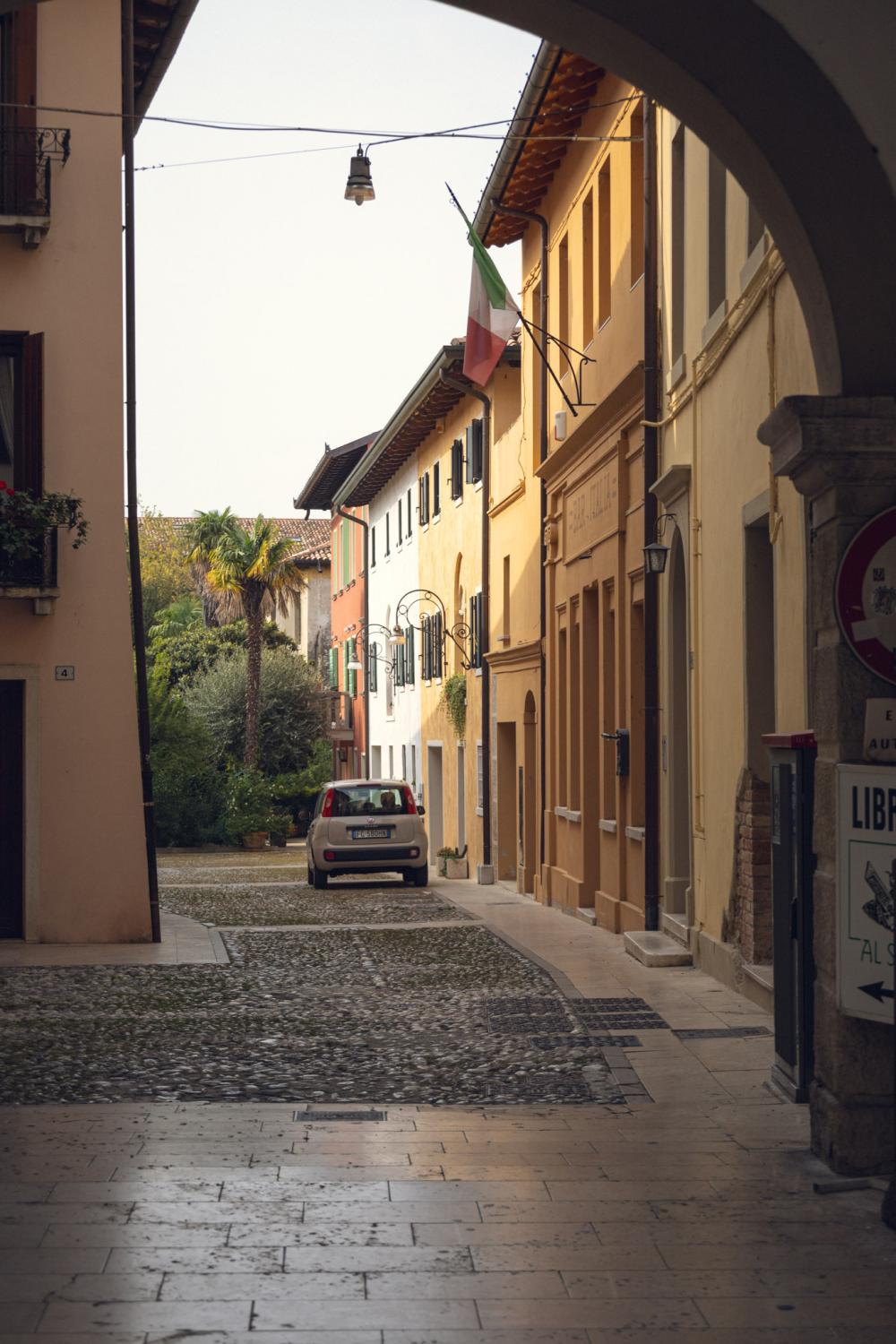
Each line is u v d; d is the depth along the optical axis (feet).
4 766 62.49
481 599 111.24
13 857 62.59
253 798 168.04
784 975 31.96
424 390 120.88
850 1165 25.23
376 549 175.52
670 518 58.90
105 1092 33.19
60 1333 17.87
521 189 86.84
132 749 62.64
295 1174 25.64
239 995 48.03
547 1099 32.60
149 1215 22.95
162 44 69.67
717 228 51.55
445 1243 21.63
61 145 62.34
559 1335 17.98
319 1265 20.54
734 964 47.37
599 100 71.92
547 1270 20.43
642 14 23.84
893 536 25.16
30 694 62.18
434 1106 32.04
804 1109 30.96
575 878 77.97
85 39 62.64
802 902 30.30
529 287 94.02
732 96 24.43
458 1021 42.83
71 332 62.44
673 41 24.12
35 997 47.19
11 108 62.28
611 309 70.03
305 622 246.27
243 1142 28.22
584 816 76.13
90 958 57.31
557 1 24.17
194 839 169.48
